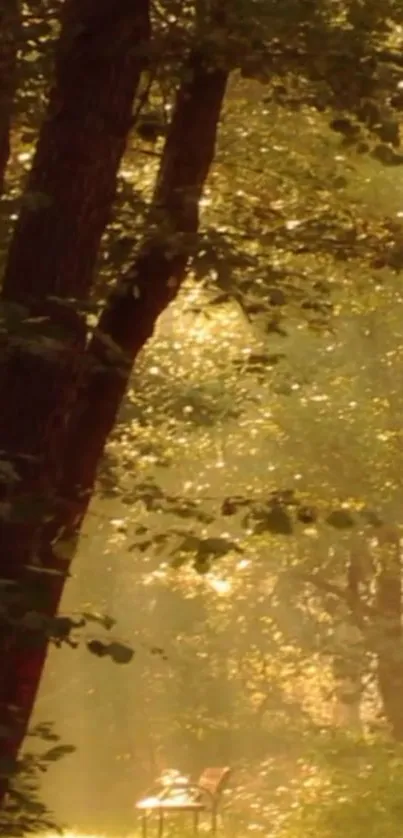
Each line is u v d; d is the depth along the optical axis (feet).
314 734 83.51
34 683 22.43
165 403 44.34
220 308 36.73
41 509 20.29
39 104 27.12
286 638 93.61
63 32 22.97
